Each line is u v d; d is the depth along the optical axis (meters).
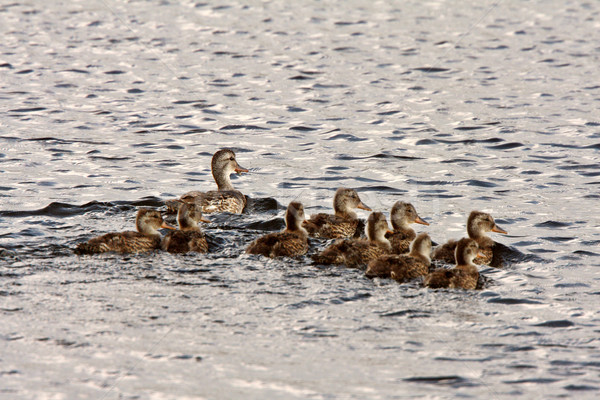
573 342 11.04
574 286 13.21
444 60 36.53
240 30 43.00
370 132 24.92
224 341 10.79
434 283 12.89
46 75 32.06
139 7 49.25
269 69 34.22
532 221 17.03
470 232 15.48
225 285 12.73
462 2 52.56
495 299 12.53
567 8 50.56
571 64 35.62
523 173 20.75
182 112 27.22
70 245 14.48
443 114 27.19
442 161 21.91
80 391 9.52
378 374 10.07
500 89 31.06
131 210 17.28
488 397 9.59
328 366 10.22
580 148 23.06
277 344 10.76
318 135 24.61
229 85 31.31
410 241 15.79
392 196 18.94
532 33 43.16
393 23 45.66
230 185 19.12
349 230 16.50
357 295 12.49
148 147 23.11
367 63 35.66
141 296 12.16
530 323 11.63
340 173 20.80
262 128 25.39
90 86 30.59
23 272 12.98
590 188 19.42
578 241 15.71
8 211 16.73
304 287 12.76
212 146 23.34
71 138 23.72
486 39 41.56
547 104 28.61
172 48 38.22
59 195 18.20
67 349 10.43
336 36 41.81
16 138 23.44
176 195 18.72
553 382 9.96
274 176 20.45
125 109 27.44
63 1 50.00
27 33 40.59
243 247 14.83
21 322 11.13
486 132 24.88
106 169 20.73
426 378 9.99
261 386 9.71
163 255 14.12
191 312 11.63
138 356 10.32
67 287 12.42
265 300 12.16
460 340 11.03
